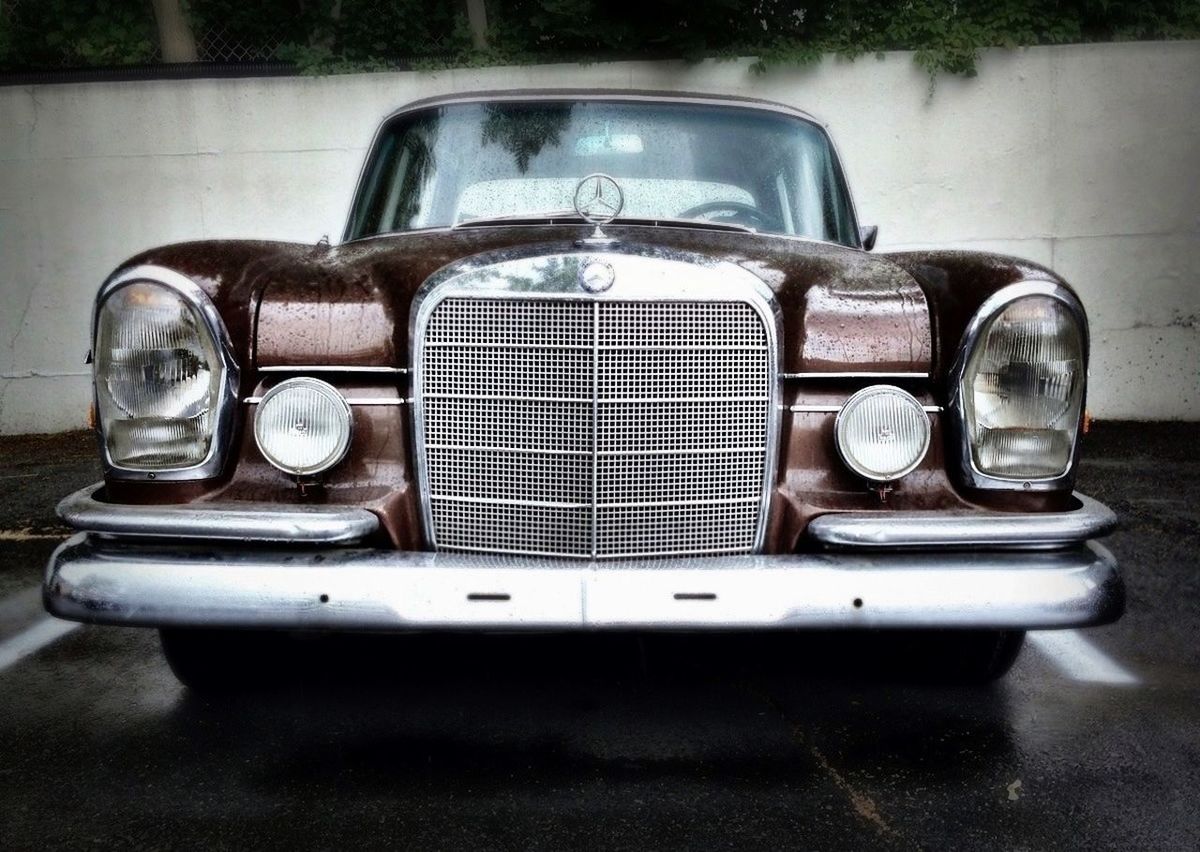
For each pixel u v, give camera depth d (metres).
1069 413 2.39
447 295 2.40
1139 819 2.21
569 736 2.62
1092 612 2.27
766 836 2.13
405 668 3.09
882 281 2.60
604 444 2.39
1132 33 7.61
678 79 7.71
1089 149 7.65
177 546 2.30
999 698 2.89
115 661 3.20
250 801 2.28
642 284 2.37
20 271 7.75
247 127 7.71
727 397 2.42
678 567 2.24
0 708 2.82
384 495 2.41
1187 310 7.78
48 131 7.64
